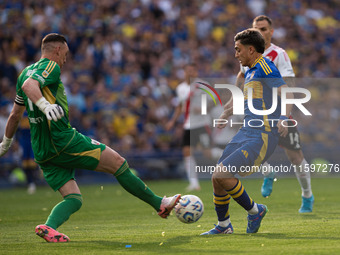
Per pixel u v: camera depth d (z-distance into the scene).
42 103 17.84
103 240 18.98
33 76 18.25
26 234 21.95
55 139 18.78
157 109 60.88
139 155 56.09
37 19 63.97
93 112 57.22
